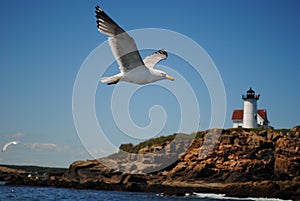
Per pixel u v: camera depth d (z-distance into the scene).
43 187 148.00
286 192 111.44
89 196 111.25
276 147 136.50
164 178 138.12
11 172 192.88
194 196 115.62
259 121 177.25
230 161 133.38
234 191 116.56
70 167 152.62
